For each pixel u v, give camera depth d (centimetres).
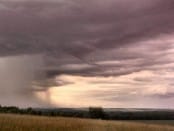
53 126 1792
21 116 1945
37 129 1736
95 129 1938
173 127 2197
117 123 2159
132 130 2017
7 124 1700
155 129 2055
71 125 1873
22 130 1689
